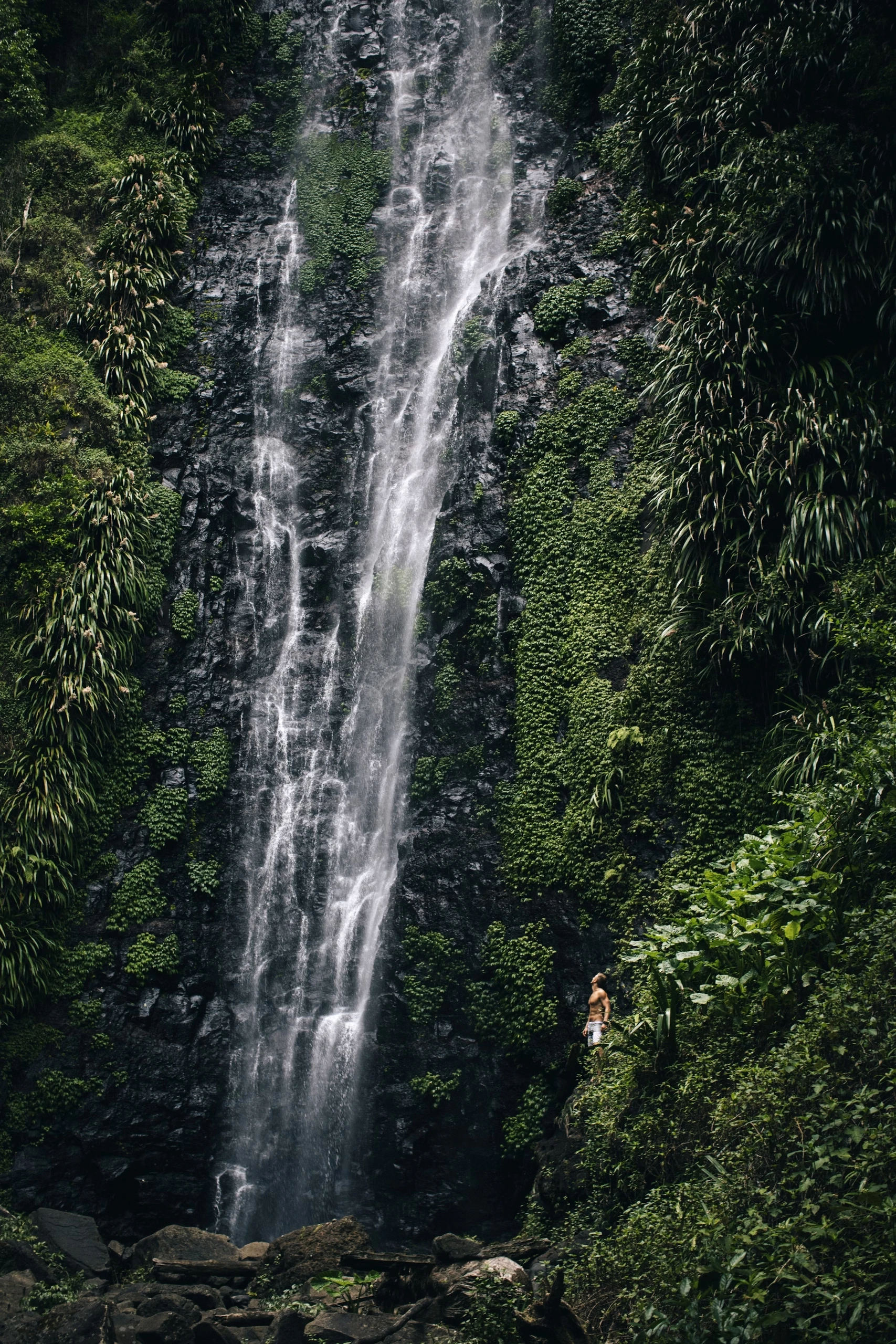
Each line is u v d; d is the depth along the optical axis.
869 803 9.56
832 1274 5.74
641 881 14.55
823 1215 6.31
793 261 14.70
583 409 17.83
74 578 17.73
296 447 21.41
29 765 16.81
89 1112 15.95
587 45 22.09
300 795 18.86
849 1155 6.41
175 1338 9.41
